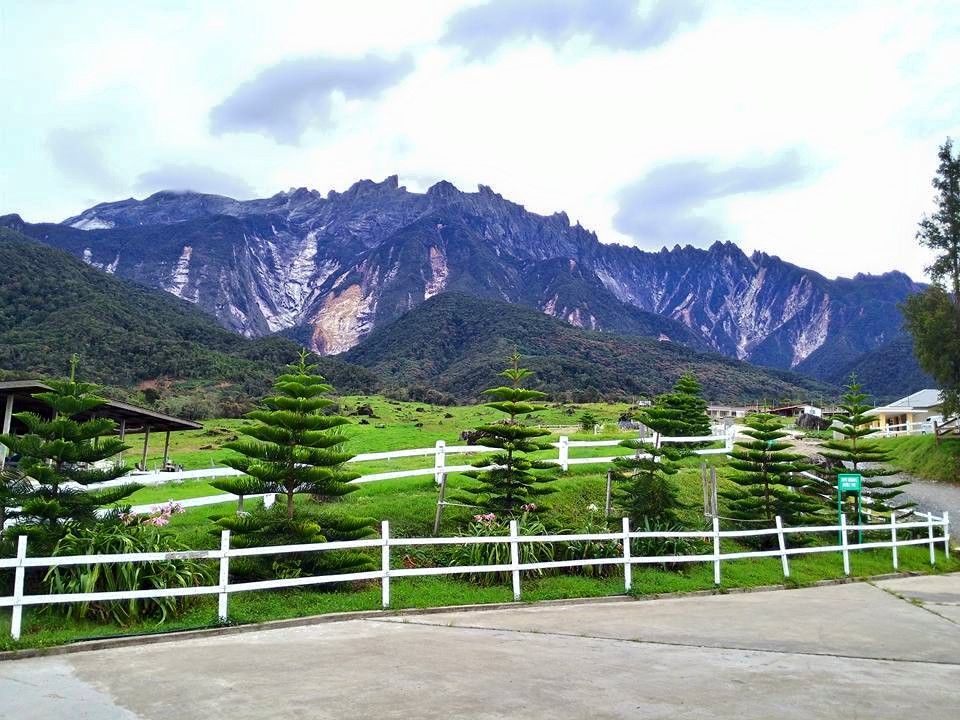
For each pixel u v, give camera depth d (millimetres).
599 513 18953
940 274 41344
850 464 36500
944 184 41656
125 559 9609
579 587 13539
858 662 8742
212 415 69938
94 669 7895
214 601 11445
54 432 12195
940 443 38906
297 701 6566
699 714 6344
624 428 54812
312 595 12016
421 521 16781
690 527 18344
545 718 6117
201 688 7047
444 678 7422
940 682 7852
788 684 7535
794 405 92062
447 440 43781
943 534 22062
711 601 13352
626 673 7801
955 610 12961
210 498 17812
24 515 11641
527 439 17000
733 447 28766
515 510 16094
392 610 11344
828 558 18719
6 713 6359
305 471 13148
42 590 10844
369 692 6863
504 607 12023
